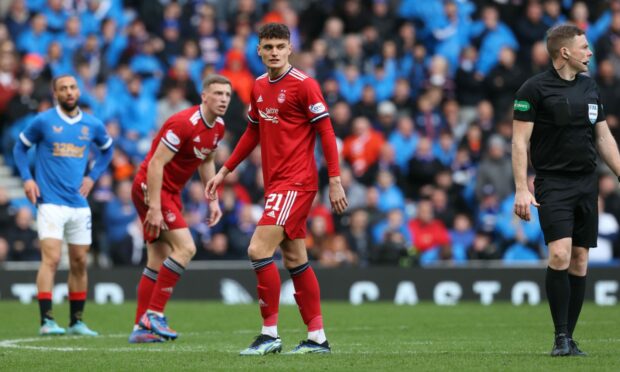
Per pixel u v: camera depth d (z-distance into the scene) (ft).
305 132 88.07
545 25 240.73
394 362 81.10
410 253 187.62
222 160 201.16
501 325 128.57
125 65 223.51
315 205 203.51
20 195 210.79
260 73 231.09
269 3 248.73
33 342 108.17
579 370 74.43
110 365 82.48
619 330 116.57
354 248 195.52
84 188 124.77
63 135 122.62
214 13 241.76
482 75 233.96
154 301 109.91
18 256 189.26
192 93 221.66
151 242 114.01
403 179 216.33
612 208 204.54
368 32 236.84
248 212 195.62
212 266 181.88
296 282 89.30
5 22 230.07
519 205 83.76
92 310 155.53
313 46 232.32
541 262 186.60
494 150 208.64
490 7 241.55
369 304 171.73
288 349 96.02
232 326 130.31
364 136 214.07
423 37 243.19
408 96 232.94
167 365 81.46
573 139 85.10
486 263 186.29
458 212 212.02
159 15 234.38
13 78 215.92
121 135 214.69
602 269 178.50
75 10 234.99
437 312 151.84
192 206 195.42
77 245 123.13
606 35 241.96
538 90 85.46
